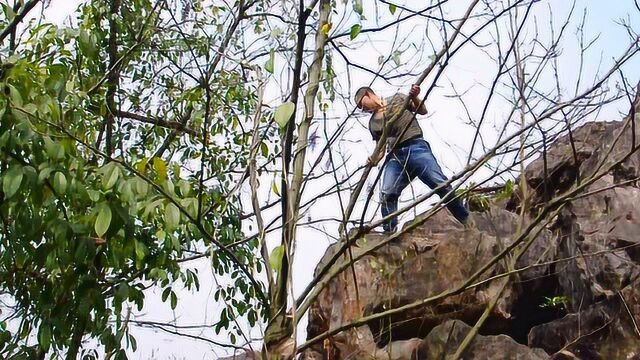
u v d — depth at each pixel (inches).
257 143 149.1
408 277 247.1
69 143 160.1
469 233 254.7
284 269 141.3
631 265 232.2
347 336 228.4
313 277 155.1
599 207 256.8
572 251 248.5
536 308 254.5
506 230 262.2
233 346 160.4
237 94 233.5
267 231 145.9
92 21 261.9
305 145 145.5
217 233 221.0
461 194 151.3
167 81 277.6
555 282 255.3
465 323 240.5
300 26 138.2
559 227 269.3
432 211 150.3
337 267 162.9
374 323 245.8
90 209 173.9
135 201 161.3
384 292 235.0
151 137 281.1
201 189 143.0
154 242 195.3
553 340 237.1
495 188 183.6
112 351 187.5
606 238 242.5
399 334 245.9
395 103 167.3
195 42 199.2
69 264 176.2
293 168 144.8
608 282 231.1
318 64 147.8
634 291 224.5
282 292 141.9
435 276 247.3
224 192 222.2
